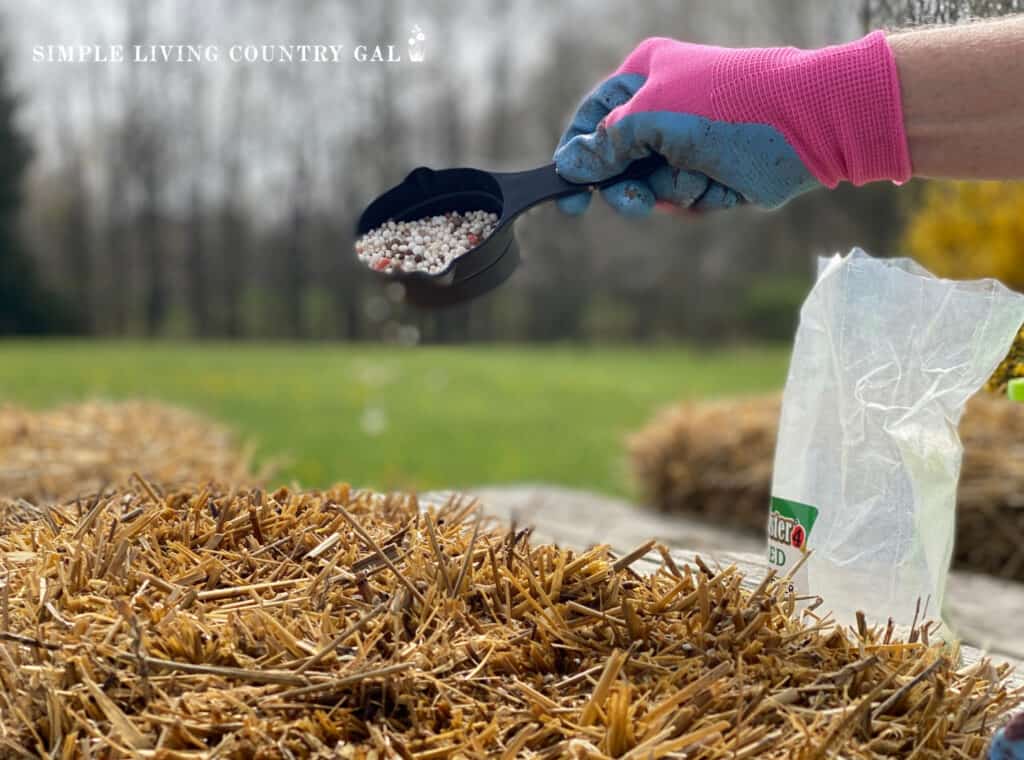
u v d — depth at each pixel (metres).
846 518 1.48
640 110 1.46
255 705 1.05
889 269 1.48
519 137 22.77
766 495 3.95
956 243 5.71
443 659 1.12
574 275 22.78
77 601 1.20
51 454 2.82
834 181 1.42
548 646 1.17
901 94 1.34
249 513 1.43
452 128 22.41
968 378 1.40
